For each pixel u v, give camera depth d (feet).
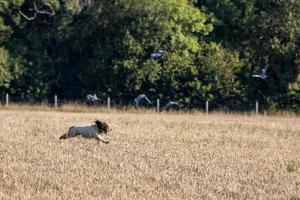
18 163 254.68
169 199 203.92
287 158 288.71
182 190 215.92
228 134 378.12
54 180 224.12
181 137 351.05
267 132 401.08
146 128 396.16
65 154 277.44
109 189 213.25
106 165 254.27
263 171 252.62
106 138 333.62
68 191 209.26
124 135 350.02
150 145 313.73
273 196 212.23
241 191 217.97
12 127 381.40
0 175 231.09
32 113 538.47
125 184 221.66
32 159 264.31
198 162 267.39
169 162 265.54
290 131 412.57
